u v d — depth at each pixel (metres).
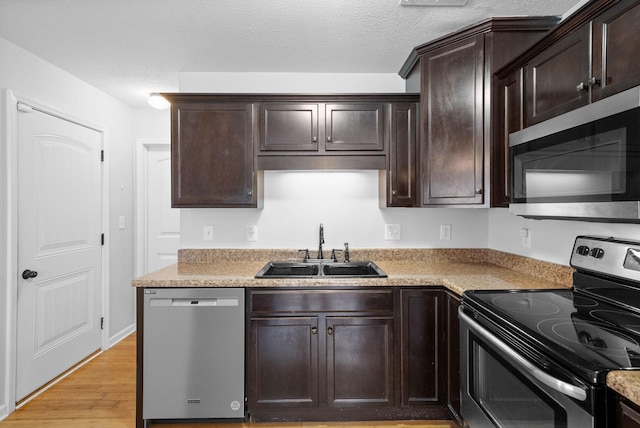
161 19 1.89
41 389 2.35
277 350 1.93
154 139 3.42
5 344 2.08
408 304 1.95
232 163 2.25
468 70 1.92
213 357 1.92
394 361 1.95
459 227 2.59
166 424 2.00
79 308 2.71
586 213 1.20
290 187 2.58
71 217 2.62
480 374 1.49
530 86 1.59
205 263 2.48
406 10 1.83
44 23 1.92
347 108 2.26
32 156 2.28
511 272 2.12
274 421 2.01
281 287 1.94
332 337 1.94
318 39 2.12
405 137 2.26
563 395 0.99
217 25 1.95
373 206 2.59
